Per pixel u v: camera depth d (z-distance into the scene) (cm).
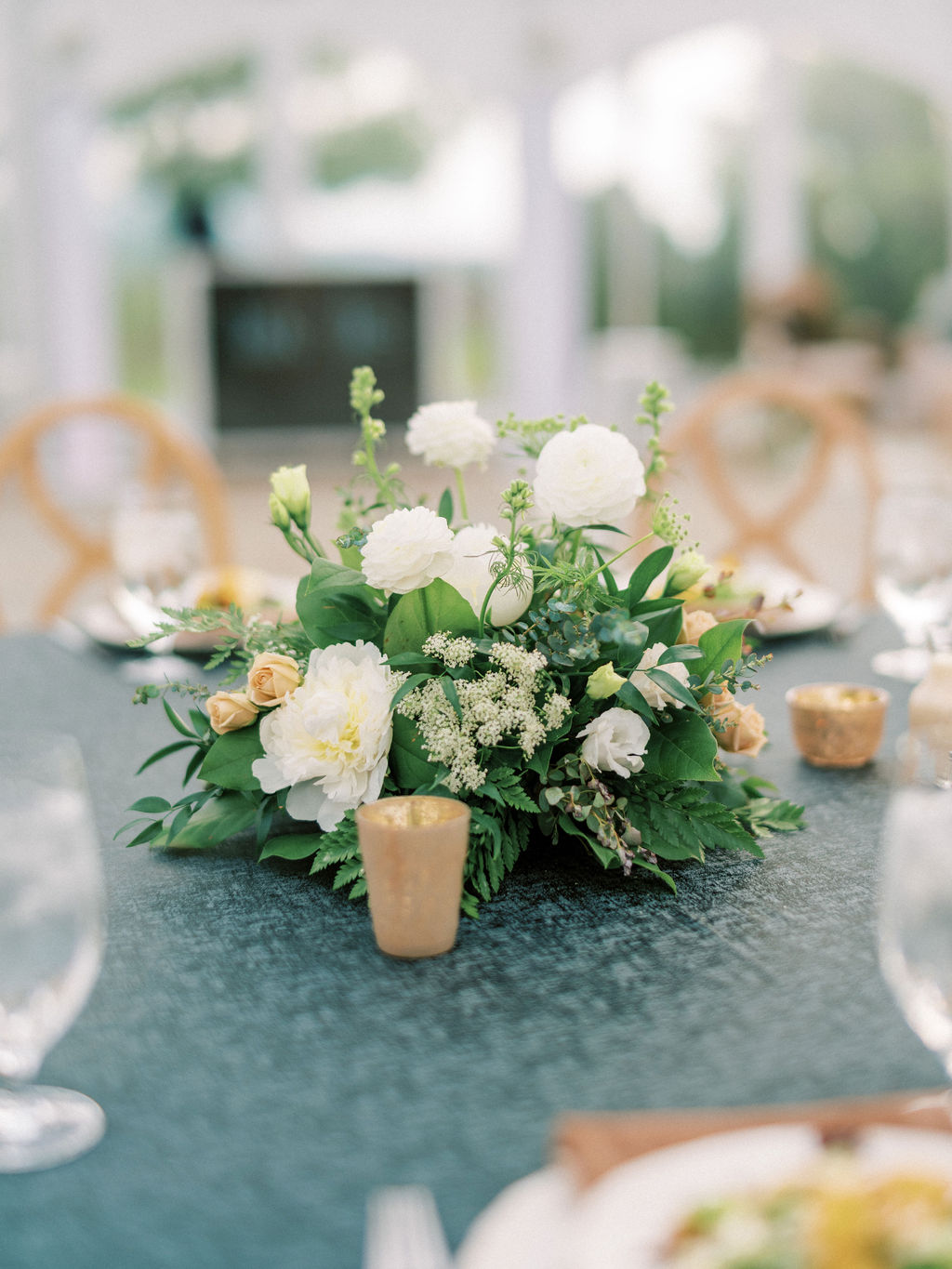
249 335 791
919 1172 39
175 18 592
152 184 759
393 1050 57
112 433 702
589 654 70
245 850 84
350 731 71
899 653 133
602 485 71
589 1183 42
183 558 135
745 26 570
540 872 78
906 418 843
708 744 73
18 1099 53
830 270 875
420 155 795
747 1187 39
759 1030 58
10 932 48
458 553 74
